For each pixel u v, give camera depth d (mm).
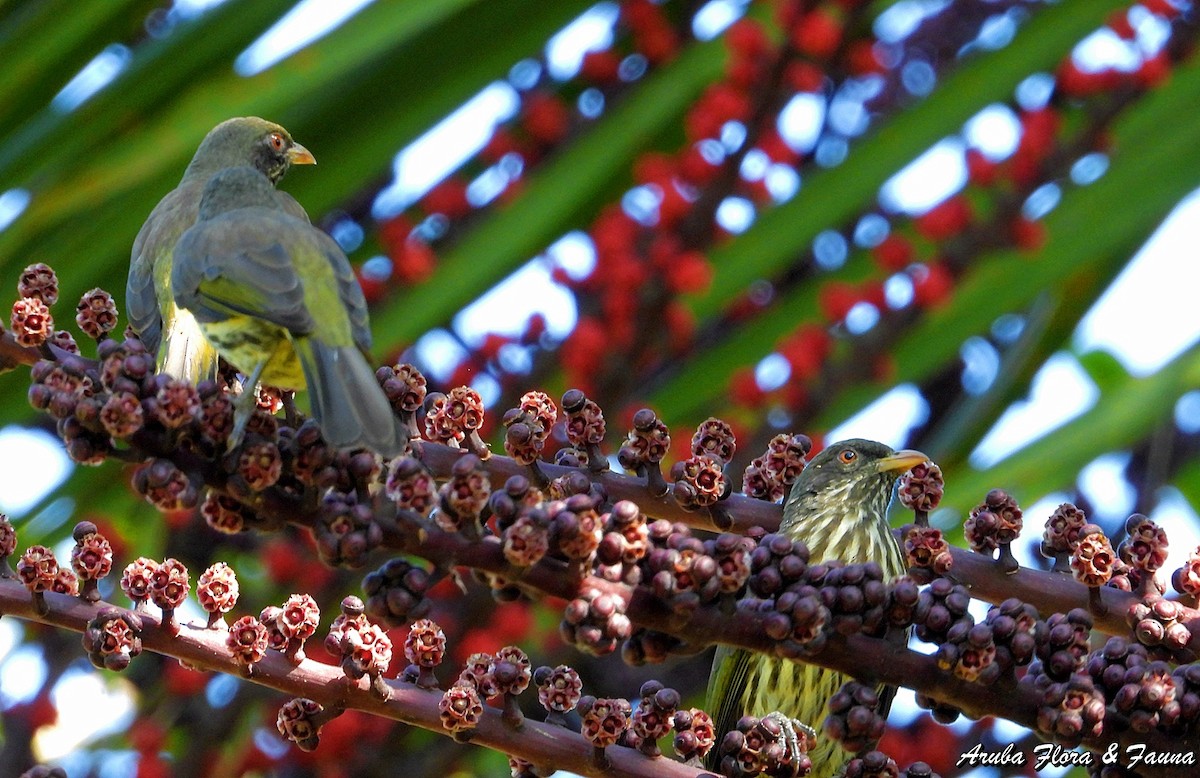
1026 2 17016
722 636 7316
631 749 7777
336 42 12375
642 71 15398
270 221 9359
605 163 14438
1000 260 14820
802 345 14195
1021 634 7414
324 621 14453
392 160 14031
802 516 12539
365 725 14008
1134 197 14758
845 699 7500
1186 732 7574
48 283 8156
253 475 6770
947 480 14773
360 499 7004
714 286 14508
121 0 12461
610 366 13797
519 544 6855
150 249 12180
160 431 6758
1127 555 8414
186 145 12039
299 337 8633
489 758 14422
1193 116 14859
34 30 12453
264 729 14289
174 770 14336
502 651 7754
